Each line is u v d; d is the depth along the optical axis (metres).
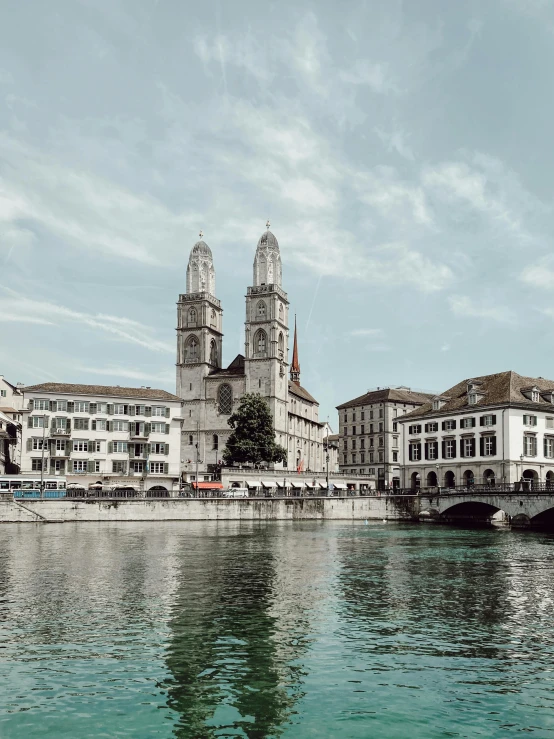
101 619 27.97
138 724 17.67
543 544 58.88
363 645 24.48
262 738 16.95
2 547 53.28
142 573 39.91
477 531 74.94
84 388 114.31
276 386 144.38
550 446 96.75
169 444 117.00
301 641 24.97
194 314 150.00
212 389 146.75
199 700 19.23
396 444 152.12
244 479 116.56
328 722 17.86
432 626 27.19
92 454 112.44
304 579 38.22
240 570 41.50
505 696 19.61
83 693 19.66
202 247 154.38
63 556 47.56
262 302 146.88
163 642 24.67
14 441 119.69
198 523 86.44
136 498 87.44
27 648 23.80
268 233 152.88
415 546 56.72
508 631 26.44
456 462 100.88
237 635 25.69
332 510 96.88
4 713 18.25
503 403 93.44
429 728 17.56
